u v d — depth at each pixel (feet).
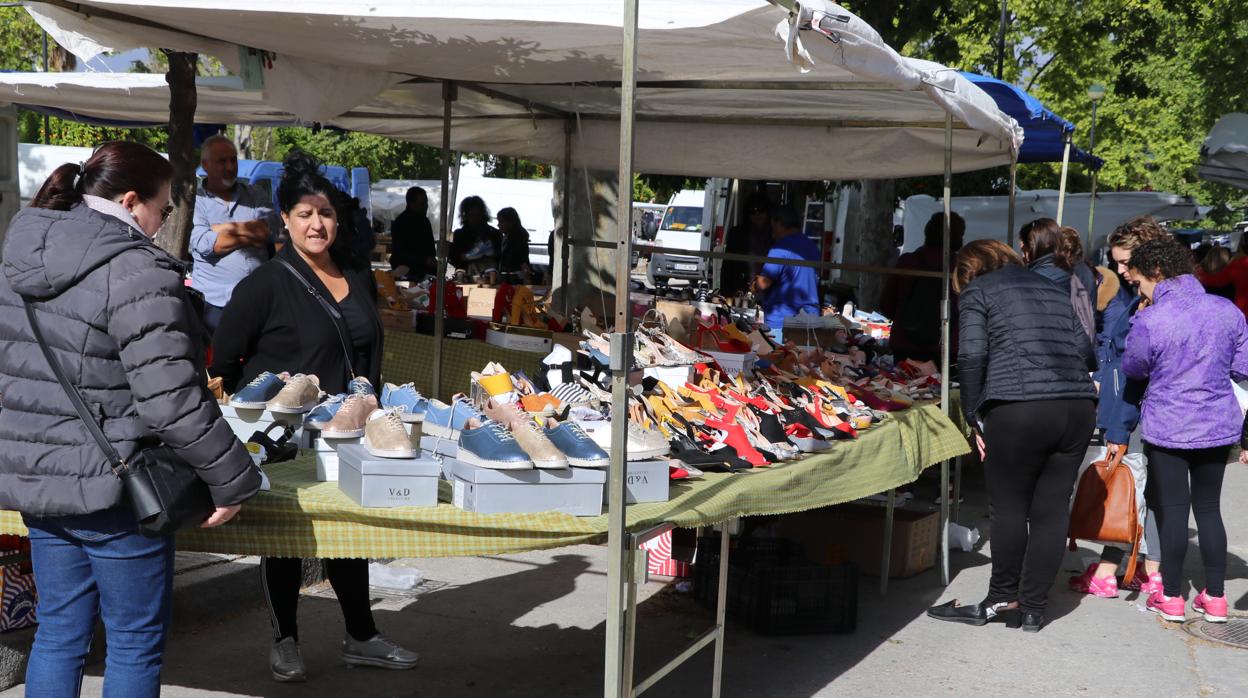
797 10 10.15
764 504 12.36
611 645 9.82
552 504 9.91
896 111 22.15
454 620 16.89
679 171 26.66
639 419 12.97
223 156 21.16
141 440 8.72
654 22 10.72
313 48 15.06
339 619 16.62
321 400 11.92
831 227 79.25
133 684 9.16
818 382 18.26
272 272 12.86
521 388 12.35
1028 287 16.99
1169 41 82.64
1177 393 17.61
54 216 8.75
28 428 8.66
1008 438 16.97
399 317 21.77
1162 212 63.05
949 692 14.93
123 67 20.01
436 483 9.91
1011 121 20.04
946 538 20.10
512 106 24.35
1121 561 20.74
